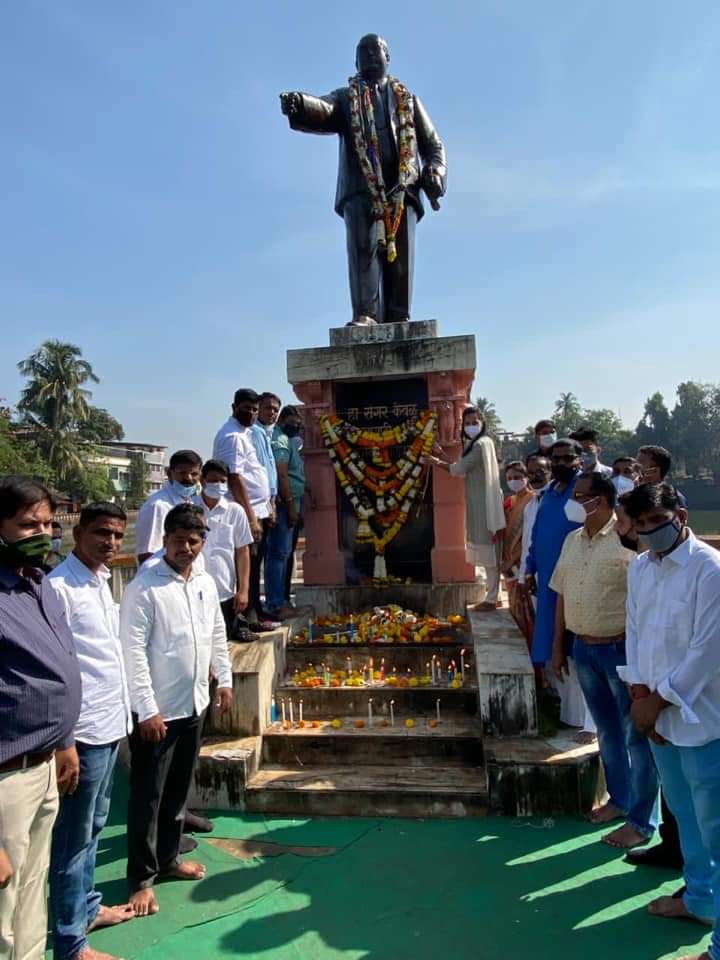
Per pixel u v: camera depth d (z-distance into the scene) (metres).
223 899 3.31
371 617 6.41
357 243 7.55
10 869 2.16
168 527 3.54
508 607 6.21
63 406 41.03
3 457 33.34
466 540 6.63
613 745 3.95
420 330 7.07
